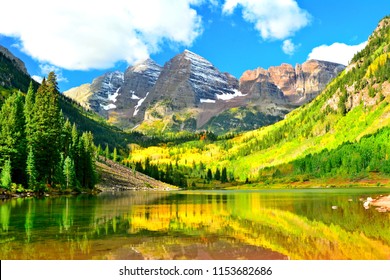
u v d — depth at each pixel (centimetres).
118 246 2650
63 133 12269
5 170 8481
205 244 2744
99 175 17800
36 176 9269
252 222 4019
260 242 2827
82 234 3159
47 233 3194
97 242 2797
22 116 9481
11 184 8662
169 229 3481
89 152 13538
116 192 14650
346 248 2608
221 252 2477
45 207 5825
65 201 7462
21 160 9250
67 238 2956
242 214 4931
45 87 10575
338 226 3644
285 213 4972
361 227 3556
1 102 11481
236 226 3703
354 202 6675
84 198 8931
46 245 2664
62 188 10456
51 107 10338
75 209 5569
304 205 6272
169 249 2567
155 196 11350
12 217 4375
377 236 3056
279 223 3903
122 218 4422
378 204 5941
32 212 5000
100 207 6084
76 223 3884
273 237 3030
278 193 12631
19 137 9256
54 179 10431
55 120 10344
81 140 12888
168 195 12400
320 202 6938
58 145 10769
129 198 9706
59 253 2412
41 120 10106
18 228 3491
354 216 4425
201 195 12369
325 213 4838
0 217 4375
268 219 4291
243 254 2423
